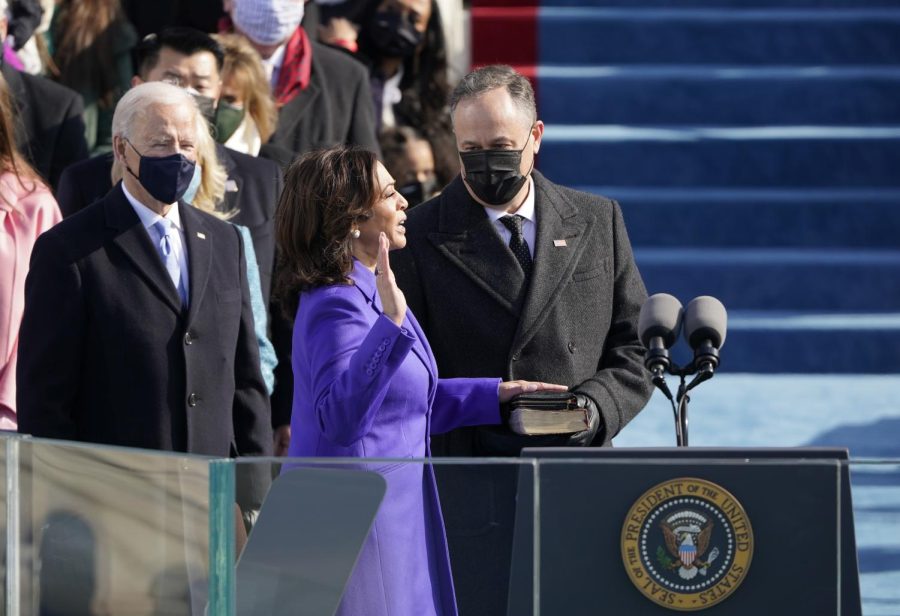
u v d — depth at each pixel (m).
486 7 40.34
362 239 13.32
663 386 13.12
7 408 17.03
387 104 27.73
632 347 15.51
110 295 15.03
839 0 40.72
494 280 15.05
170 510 11.12
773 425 27.38
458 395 14.20
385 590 11.27
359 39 28.00
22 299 17.31
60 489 11.78
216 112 20.98
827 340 31.27
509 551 11.09
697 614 10.89
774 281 32.97
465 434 14.84
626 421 14.93
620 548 10.89
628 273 15.77
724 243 34.78
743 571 10.87
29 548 12.00
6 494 12.09
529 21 39.09
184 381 15.23
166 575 11.16
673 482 10.89
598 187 35.88
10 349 17.17
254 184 19.81
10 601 12.10
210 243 15.90
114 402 15.01
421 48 28.03
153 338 15.10
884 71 38.88
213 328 15.56
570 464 10.93
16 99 21.94
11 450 12.07
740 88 37.88
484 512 11.18
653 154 36.06
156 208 15.62
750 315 32.53
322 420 12.49
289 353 19.03
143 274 15.20
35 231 17.58
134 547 11.33
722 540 10.88
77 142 22.30
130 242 15.26
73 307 14.88
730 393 29.72
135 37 25.08
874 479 10.80
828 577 10.81
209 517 10.88
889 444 26.19
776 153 36.19
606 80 37.84
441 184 26.33
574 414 14.10
